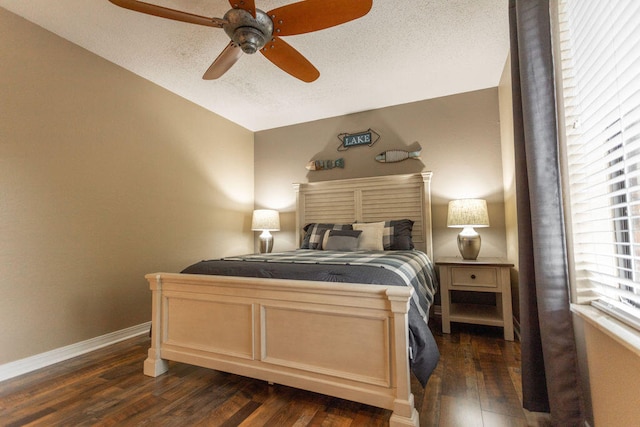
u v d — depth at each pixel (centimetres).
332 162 391
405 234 311
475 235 286
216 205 376
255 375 168
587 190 131
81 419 149
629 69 98
